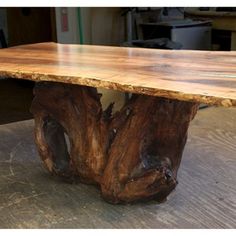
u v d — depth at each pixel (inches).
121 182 75.4
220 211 74.4
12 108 165.2
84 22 173.5
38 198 80.8
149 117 73.2
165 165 75.1
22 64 77.2
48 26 192.7
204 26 160.9
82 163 82.3
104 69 69.5
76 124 81.0
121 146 74.5
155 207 76.5
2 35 218.1
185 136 77.1
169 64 74.6
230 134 114.0
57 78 64.5
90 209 76.4
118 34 179.6
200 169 92.1
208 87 54.2
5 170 93.8
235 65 72.1
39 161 98.7
